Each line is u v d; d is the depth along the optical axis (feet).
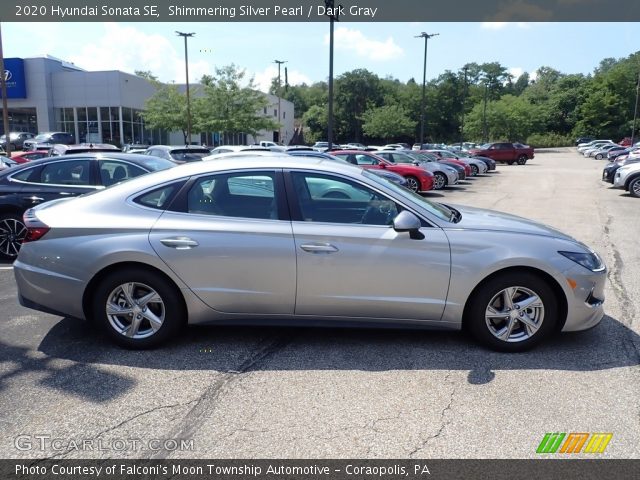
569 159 174.70
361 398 11.05
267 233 12.87
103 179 24.02
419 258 12.74
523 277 12.85
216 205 13.38
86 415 10.45
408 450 9.25
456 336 14.39
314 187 13.37
